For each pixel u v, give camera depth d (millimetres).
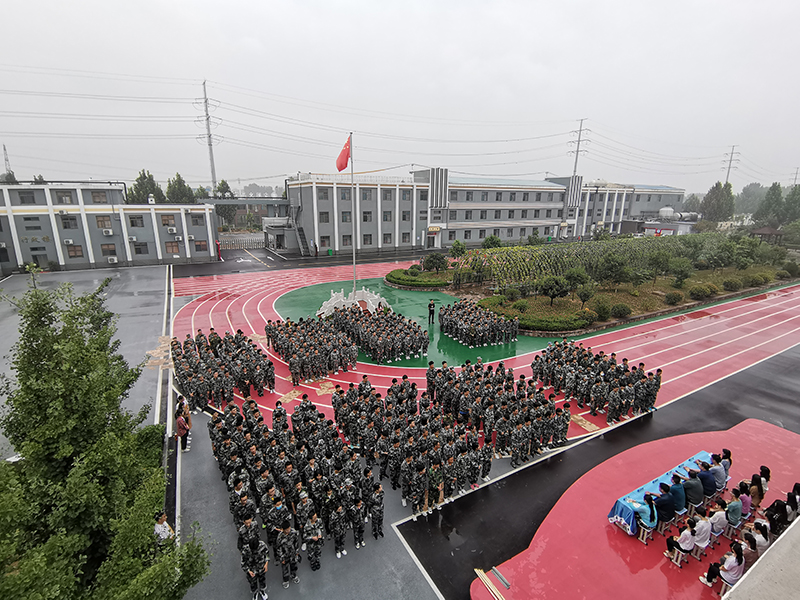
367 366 18578
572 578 8188
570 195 68688
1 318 23938
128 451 6410
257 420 11820
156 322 24234
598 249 36156
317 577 8203
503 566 8477
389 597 7789
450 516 9891
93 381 6039
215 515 9805
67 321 6305
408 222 54656
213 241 44719
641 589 7953
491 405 12258
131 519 5297
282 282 35312
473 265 33750
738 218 84125
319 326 20094
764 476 10039
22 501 4902
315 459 10055
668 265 32875
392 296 31047
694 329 24203
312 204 48062
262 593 7707
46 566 4465
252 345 17172
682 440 13141
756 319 26266
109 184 39469
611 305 27438
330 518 8672
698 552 8656
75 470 5324
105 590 4836
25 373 5938
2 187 35438
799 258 49094
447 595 7836
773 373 18219
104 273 37625
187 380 14438
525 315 24672
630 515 9180
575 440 13141
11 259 36531
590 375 15062
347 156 23578
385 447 11008
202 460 11953
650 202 83812
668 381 17406
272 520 8453
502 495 10633
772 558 6773
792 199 70375
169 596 5168
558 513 10000
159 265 42250
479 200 60000
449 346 21141
